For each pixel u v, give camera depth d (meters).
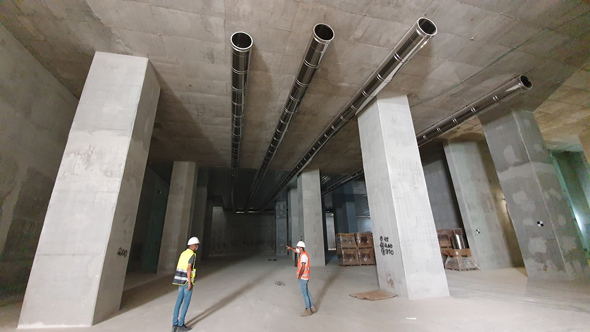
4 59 5.12
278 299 5.74
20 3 4.52
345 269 10.98
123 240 4.97
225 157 12.74
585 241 12.31
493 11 4.85
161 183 16.44
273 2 4.55
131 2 4.52
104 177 4.81
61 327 3.97
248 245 28.91
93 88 5.38
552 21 5.11
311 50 5.10
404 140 6.79
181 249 11.74
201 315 4.60
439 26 5.16
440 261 5.92
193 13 4.74
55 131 6.70
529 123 8.20
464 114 7.93
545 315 4.06
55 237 4.34
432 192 12.59
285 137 10.52
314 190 14.37
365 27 5.14
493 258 9.83
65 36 5.27
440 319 4.09
